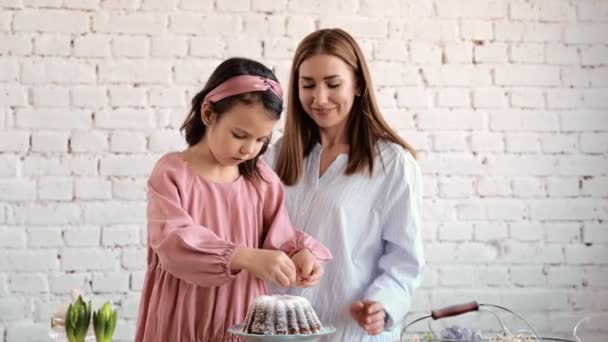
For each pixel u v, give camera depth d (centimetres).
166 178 149
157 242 144
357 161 181
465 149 271
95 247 257
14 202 255
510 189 272
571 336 271
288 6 267
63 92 258
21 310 254
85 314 178
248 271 142
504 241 271
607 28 277
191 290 148
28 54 257
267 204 160
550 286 272
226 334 149
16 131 256
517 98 274
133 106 261
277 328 139
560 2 276
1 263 254
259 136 146
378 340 180
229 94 144
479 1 274
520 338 166
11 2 257
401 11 271
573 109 275
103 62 260
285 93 265
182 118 262
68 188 257
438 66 271
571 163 274
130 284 258
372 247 182
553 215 273
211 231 144
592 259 273
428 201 270
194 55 263
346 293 177
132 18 261
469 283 270
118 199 259
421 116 270
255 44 265
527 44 275
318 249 156
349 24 269
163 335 148
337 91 176
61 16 259
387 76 269
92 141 259
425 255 269
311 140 188
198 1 264
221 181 154
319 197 181
